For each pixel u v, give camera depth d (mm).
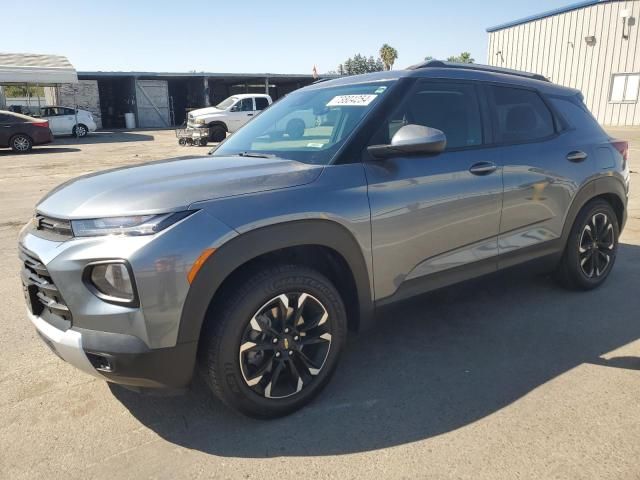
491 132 3564
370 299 2963
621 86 24922
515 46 28656
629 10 23969
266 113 3973
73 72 26094
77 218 2373
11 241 6406
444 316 3947
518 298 4273
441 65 3576
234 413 2781
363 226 2820
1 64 24812
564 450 2408
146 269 2230
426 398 2877
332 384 3041
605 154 4246
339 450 2465
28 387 3057
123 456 2453
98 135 28422
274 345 2641
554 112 4043
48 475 2334
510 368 3182
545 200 3789
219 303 2475
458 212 3256
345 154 2887
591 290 4414
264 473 2322
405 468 2326
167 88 37156
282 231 2535
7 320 4023
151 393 2463
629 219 6930
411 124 3105
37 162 15781
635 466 2295
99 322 2297
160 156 17188
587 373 3094
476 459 2367
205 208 2398
